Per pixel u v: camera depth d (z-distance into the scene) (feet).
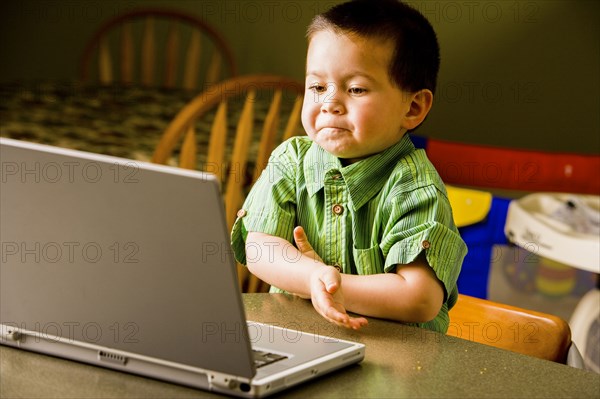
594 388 2.95
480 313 4.43
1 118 8.53
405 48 3.74
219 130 6.71
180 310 2.65
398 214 3.80
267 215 4.08
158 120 9.14
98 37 12.41
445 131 13.47
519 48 13.15
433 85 4.04
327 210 4.02
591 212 7.04
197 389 2.74
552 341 4.27
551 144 13.32
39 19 13.83
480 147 7.95
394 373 3.00
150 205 2.58
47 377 2.81
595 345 6.70
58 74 14.02
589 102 13.16
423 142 7.95
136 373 2.83
